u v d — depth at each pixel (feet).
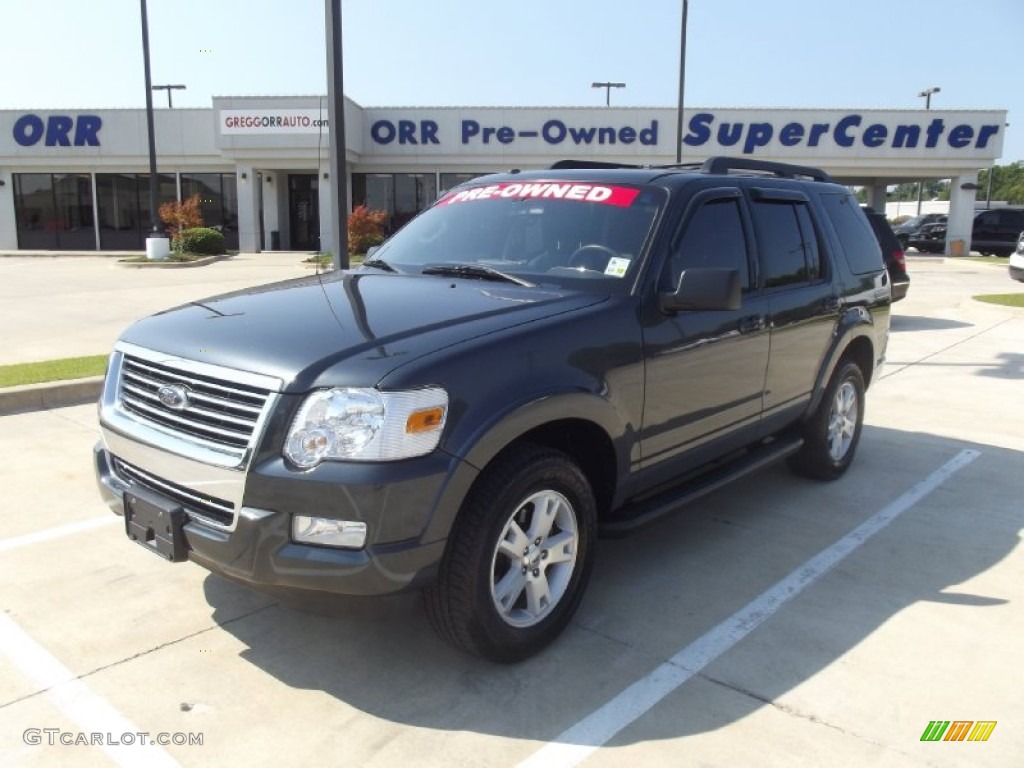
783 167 17.75
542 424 10.68
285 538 9.36
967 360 33.50
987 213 118.42
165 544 10.31
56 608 12.44
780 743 9.55
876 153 110.63
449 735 9.64
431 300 11.80
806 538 15.57
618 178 14.37
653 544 15.25
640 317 12.19
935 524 16.30
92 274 72.02
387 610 9.68
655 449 12.77
